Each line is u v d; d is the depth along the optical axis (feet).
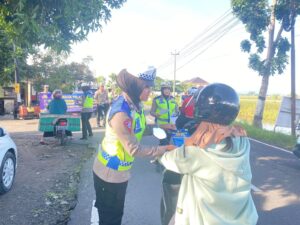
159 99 26.78
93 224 16.37
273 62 65.05
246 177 7.71
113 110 9.78
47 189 21.93
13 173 22.21
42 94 74.49
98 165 10.48
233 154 7.59
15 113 82.79
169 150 8.98
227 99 7.88
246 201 7.78
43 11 18.98
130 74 10.04
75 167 28.09
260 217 17.99
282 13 62.28
